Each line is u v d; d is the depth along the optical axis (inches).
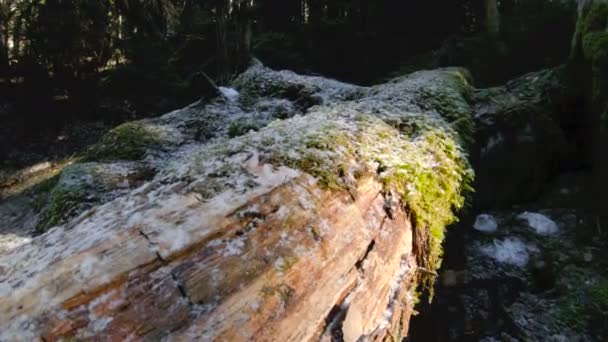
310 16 437.7
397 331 87.7
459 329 132.5
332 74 362.9
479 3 326.0
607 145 158.1
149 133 197.3
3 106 299.3
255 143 91.2
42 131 284.0
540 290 141.7
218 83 347.6
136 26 376.2
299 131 100.0
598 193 166.9
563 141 177.3
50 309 45.3
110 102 319.6
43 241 62.6
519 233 163.5
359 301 70.4
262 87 230.7
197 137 200.1
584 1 183.2
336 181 84.4
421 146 119.8
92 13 320.2
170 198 66.9
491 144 174.9
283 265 62.0
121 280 50.3
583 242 153.8
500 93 196.2
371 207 88.1
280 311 57.1
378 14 366.3
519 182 177.6
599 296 130.9
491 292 141.4
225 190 70.9
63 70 318.3
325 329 62.2
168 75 329.4
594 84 163.2
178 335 48.3
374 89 200.7
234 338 50.9
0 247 151.1
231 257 59.0
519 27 284.7
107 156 185.5
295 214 71.0
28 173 234.7
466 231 166.7
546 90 186.4
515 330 129.1
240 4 382.3
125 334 46.3
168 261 54.7
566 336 123.9
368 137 108.0
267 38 385.7
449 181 117.4
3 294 47.6
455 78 203.0
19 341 42.3
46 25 303.3
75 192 154.9
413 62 317.1
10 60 339.9
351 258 73.6
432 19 354.3
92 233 59.2
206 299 52.8
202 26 409.1
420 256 103.3
